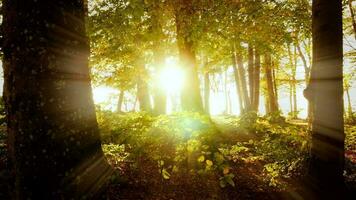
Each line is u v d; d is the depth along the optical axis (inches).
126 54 450.3
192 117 293.7
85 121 143.6
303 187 270.8
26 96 132.0
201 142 269.3
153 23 379.2
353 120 864.3
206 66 679.1
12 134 136.6
